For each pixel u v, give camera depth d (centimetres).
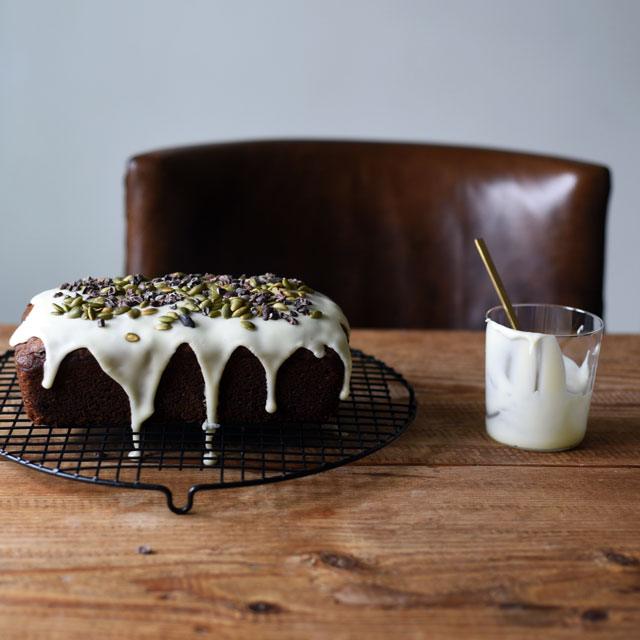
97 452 91
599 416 101
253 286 98
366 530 84
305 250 132
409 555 81
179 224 127
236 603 77
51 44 164
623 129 179
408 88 172
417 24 167
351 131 175
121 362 91
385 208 132
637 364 112
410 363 111
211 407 93
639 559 82
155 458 90
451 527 84
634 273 193
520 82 173
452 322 134
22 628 75
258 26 165
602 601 78
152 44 165
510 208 130
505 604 77
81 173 175
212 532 83
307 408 95
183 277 101
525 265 131
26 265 182
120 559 80
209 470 90
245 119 173
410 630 75
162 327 92
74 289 97
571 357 93
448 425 99
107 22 163
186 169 127
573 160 130
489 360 96
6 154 172
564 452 95
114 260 183
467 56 170
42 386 92
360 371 108
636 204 186
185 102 171
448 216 132
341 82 171
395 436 92
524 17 167
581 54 171
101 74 167
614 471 92
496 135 177
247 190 130
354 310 134
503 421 95
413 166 132
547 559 81
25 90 167
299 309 95
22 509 85
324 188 131
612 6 168
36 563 79
